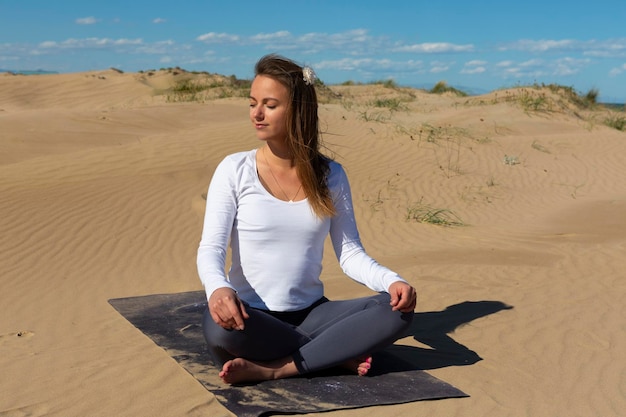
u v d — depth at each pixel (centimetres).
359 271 375
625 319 514
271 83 356
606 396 377
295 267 373
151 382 379
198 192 897
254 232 368
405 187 1067
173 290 601
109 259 675
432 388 376
